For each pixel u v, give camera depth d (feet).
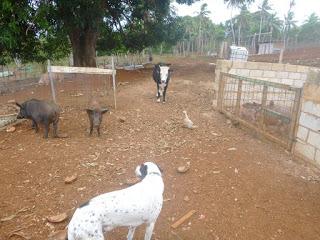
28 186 18.48
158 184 12.81
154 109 36.01
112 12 68.80
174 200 17.28
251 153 23.72
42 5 44.68
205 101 40.86
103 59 95.25
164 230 14.92
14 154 22.77
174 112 34.91
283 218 16.10
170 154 23.09
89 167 20.72
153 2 69.92
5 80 55.01
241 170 20.79
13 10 41.22
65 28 52.26
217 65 35.12
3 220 15.39
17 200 17.10
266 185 19.12
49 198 17.28
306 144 22.22
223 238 14.52
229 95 34.65
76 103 37.73
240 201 17.35
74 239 10.53
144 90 47.55
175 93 46.09
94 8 51.34
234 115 31.04
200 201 17.22
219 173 20.25
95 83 52.42
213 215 16.08
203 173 20.22
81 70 32.99
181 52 223.10
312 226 15.57
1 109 34.27
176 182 19.08
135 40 79.61
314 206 17.26
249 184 19.08
